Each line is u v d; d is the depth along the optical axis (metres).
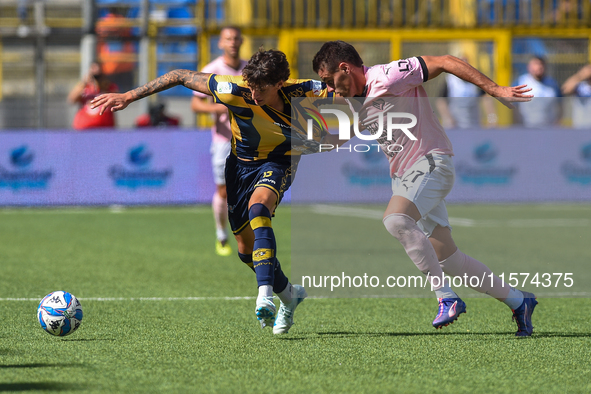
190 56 56.88
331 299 19.48
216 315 17.19
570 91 49.28
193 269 24.62
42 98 51.59
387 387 11.41
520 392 11.24
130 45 58.22
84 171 45.72
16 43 54.16
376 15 54.81
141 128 47.66
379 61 55.25
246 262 15.99
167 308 18.00
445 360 13.09
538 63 48.47
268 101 14.35
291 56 54.59
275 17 54.78
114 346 13.94
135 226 37.09
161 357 13.12
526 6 55.22
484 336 15.15
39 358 12.96
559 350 13.91
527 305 15.17
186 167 46.28
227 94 14.56
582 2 55.28
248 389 11.23
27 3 59.47
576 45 55.31
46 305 14.48
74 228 36.12
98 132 45.84
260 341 14.52
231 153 15.48
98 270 24.17
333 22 54.78
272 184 14.60
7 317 16.66
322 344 14.28
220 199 28.11
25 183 45.41
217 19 56.47
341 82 14.45
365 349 13.89
